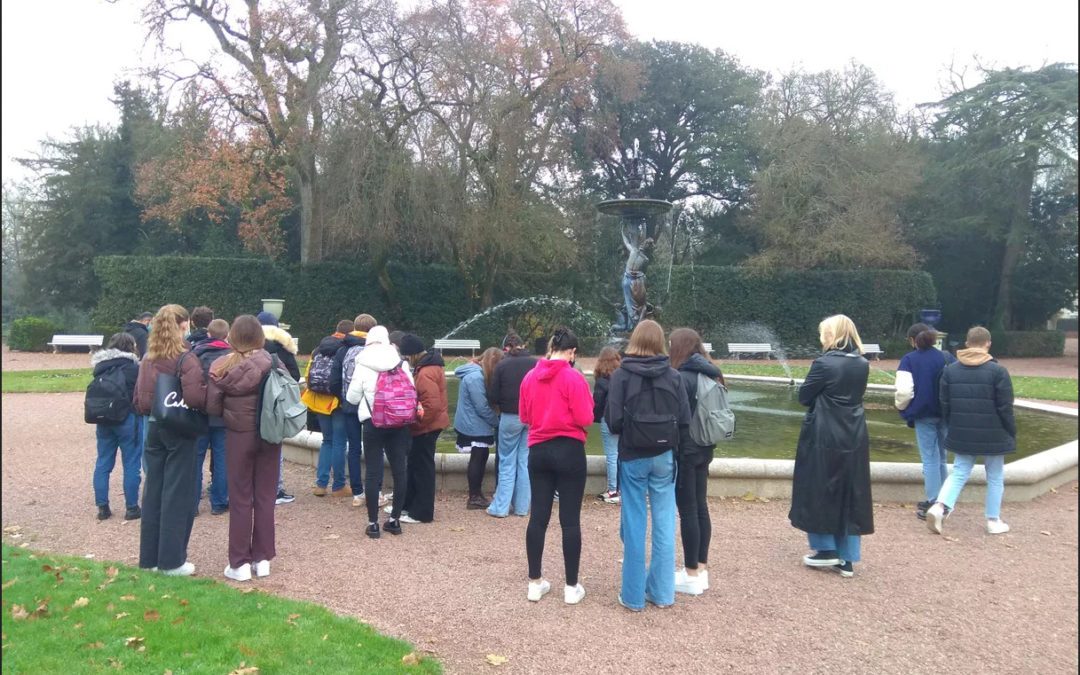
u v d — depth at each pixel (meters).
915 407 6.30
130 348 6.25
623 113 37.75
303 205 28.66
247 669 3.44
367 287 29.34
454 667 3.63
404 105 23.38
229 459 4.75
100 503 6.19
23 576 4.66
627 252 14.34
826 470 4.87
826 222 30.78
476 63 23.03
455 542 5.62
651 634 4.04
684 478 4.55
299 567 5.04
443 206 23.75
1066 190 32.75
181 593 4.39
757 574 4.98
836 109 32.50
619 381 4.27
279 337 6.64
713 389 4.55
